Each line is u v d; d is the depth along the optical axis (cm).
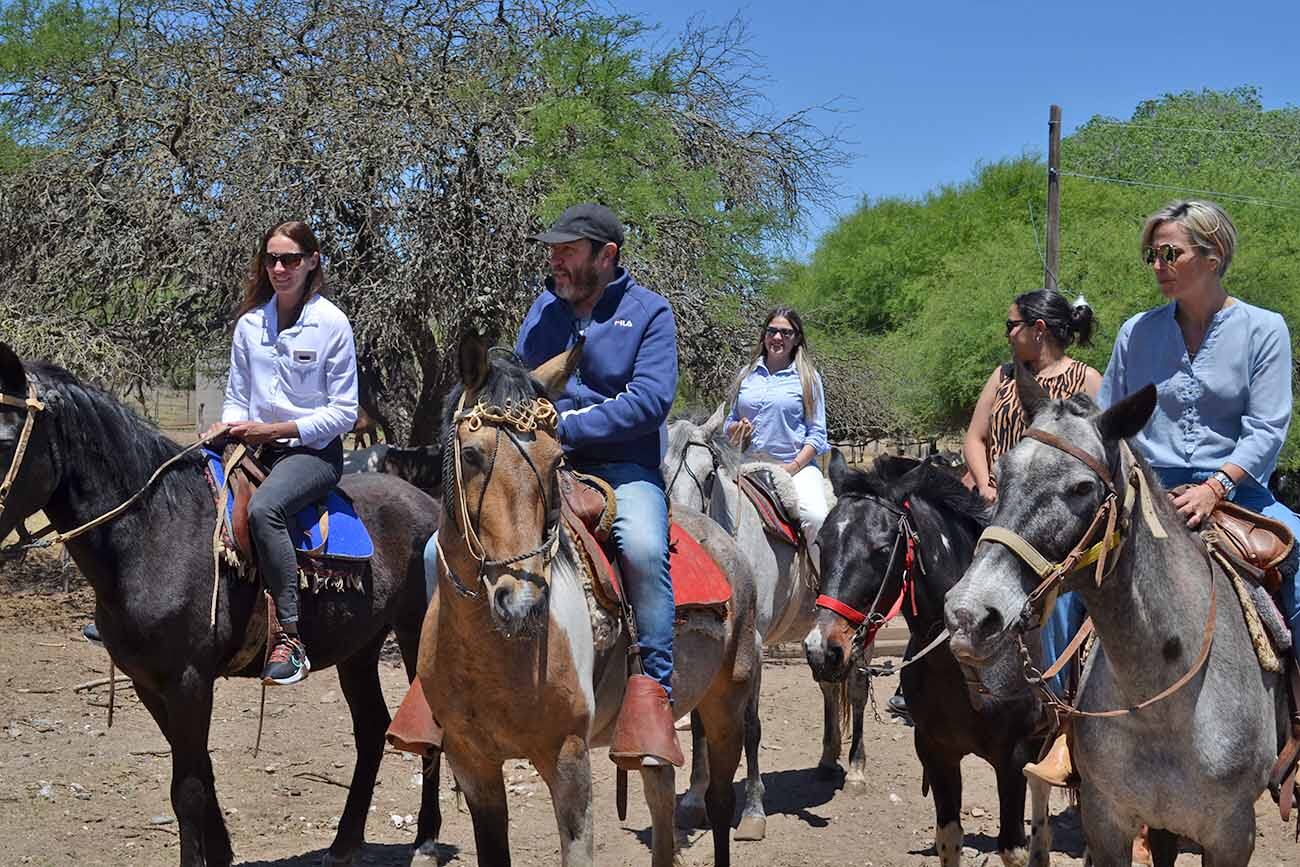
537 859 586
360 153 1107
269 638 507
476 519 354
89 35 1488
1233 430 428
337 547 535
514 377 366
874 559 525
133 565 486
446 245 1140
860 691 711
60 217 1223
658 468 471
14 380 474
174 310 1262
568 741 394
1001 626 336
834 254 3481
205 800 498
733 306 1263
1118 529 357
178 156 1209
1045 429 358
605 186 1168
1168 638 372
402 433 1474
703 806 650
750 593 534
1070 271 2120
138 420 505
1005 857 509
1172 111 4819
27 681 912
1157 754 380
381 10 1253
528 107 1214
